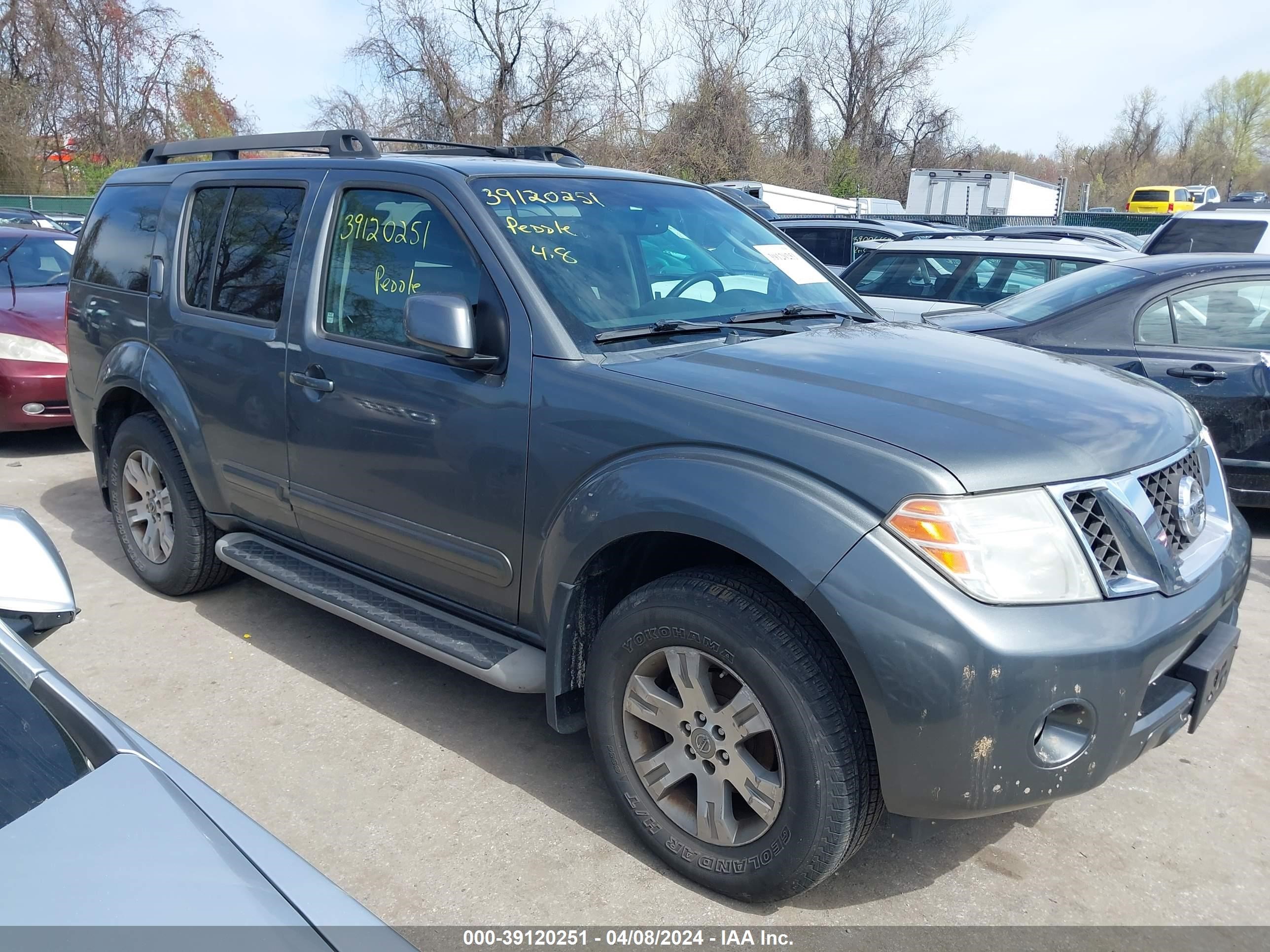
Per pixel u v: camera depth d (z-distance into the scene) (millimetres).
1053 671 2168
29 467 6980
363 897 2602
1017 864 2785
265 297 3766
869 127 46844
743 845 2500
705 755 2553
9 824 1359
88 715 1604
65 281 8344
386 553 3396
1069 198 63312
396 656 4031
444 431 3053
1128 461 2463
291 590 3637
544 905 2576
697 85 33062
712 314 3299
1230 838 2926
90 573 4887
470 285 3102
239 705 3607
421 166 3377
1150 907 2615
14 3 38125
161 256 4285
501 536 2959
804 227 15062
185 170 4367
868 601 2199
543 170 3523
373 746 3348
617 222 3439
